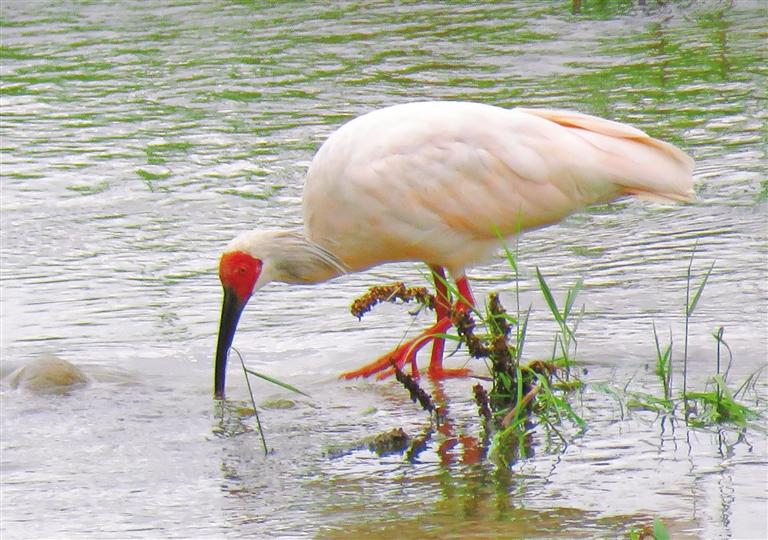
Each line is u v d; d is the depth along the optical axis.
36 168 17.75
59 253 14.62
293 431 9.95
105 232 15.23
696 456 8.81
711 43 22.84
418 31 25.12
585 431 9.43
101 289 13.50
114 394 10.88
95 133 19.39
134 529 8.11
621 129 11.54
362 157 11.47
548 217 11.62
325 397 10.77
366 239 11.68
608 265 13.37
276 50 24.11
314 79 21.89
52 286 13.60
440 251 11.71
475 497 8.36
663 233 14.20
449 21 25.84
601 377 10.59
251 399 10.45
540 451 9.11
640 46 23.02
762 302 11.96
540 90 20.48
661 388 10.25
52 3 29.06
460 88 20.84
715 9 25.33
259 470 9.13
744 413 9.47
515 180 11.46
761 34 23.25
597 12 25.66
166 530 8.09
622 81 20.75
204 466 9.27
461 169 11.46
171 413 10.47
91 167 17.73
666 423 9.48
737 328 11.41
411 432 9.78
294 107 20.27
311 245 11.83
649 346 11.18
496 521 7.93
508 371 10.18
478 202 11.49
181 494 8.74
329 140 11.77
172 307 12.97
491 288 12.98
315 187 11.66
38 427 10.16
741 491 8.18
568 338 10.80
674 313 11.89
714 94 19.61
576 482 8.48
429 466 9.03
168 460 9.41
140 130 19.45
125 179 17.16
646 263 13.31
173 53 24.23
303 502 8.48
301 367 11.53
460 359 11.75
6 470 9.29
